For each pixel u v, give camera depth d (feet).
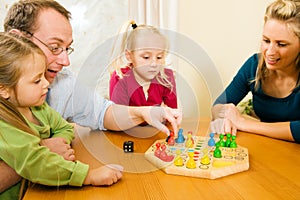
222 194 2.03
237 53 5.55
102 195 2.03
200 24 5.39
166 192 2.06
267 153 2.77
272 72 3.71
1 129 2.15
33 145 2.14
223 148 2.74
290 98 3.73
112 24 5.41
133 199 1.98
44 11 2.79
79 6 5.28
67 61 2.97
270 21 3.17
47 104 3.09
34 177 2.13
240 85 4.24
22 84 2.28
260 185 2.16
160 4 5.03
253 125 3.36
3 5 5.06
